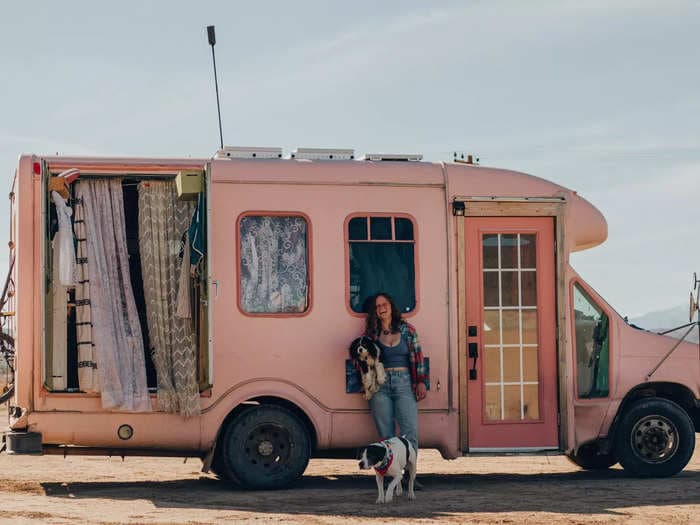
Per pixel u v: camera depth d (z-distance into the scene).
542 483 10.80
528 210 10.72
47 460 12.91
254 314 10.05
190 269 9.90
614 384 11.05
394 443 9.34
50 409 9.63
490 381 10.60
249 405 10.17
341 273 10.27
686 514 8.80
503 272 10.70
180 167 10.03
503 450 10.54
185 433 9.86
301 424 10.09
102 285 9.77
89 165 9.83
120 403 9.66
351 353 10.02
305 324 10.15
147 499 9.52
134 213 10.41
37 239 9.68
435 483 10.88
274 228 10.21
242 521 8.32
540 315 10.74
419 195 10.49
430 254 10.45
